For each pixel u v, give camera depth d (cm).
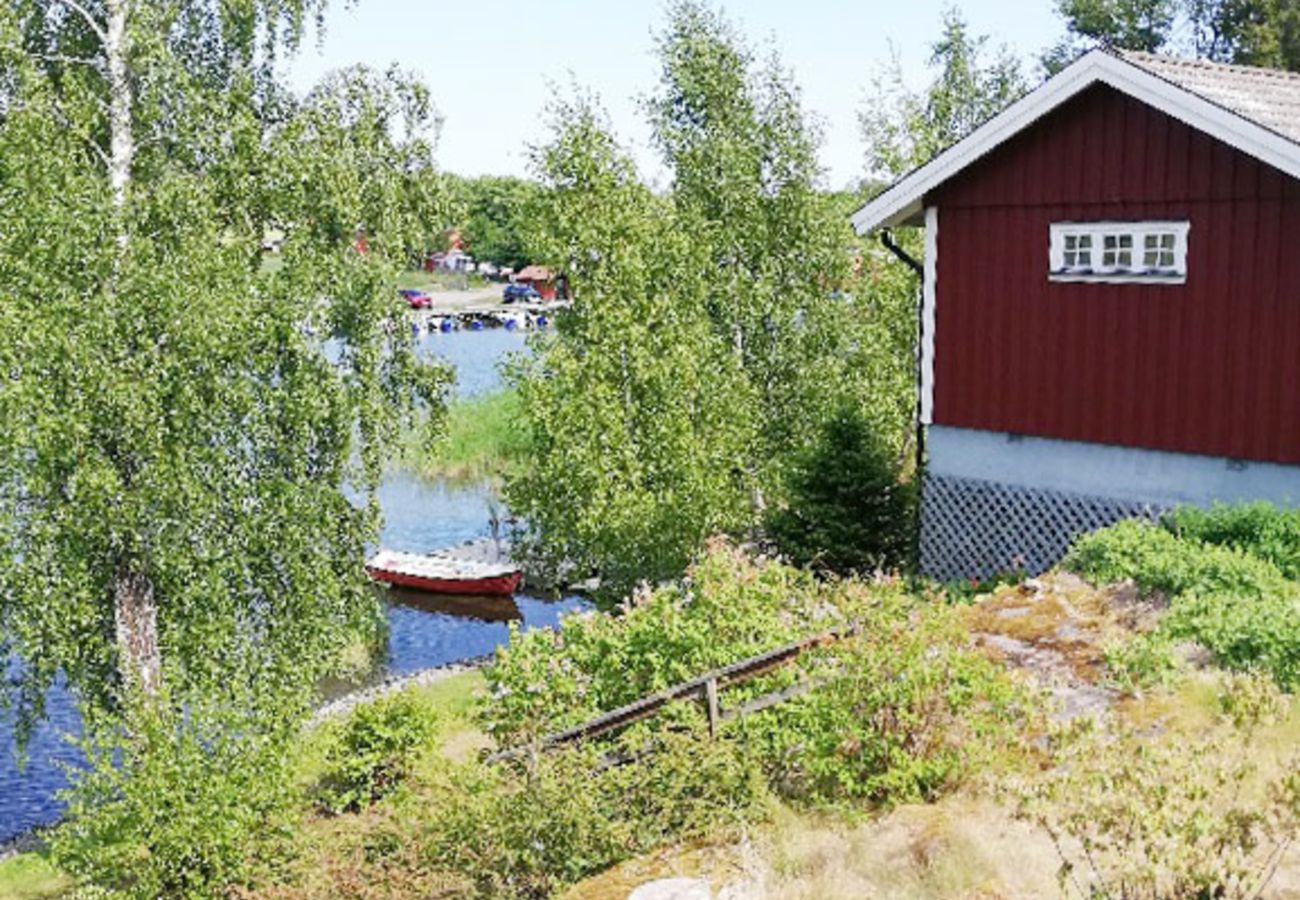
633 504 1677
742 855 862
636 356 1694
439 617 2411
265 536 1495
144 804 1112
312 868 1042
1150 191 1461
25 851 1539
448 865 941
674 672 1173
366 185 1583
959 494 1688
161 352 1406
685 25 2216
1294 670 1062
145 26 1468
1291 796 701
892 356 2248
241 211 1519
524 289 8281
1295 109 1506
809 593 1258
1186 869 645
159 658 1475
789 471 1869
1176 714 990
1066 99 1485
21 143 1380
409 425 1638
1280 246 1367
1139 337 1491
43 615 1386
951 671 952
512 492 1812
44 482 1360
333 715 1703
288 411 1483
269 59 1605
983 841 808
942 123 2878
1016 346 1605
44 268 1370
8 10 1424
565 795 934
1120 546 1305
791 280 2205
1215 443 1440
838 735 955
